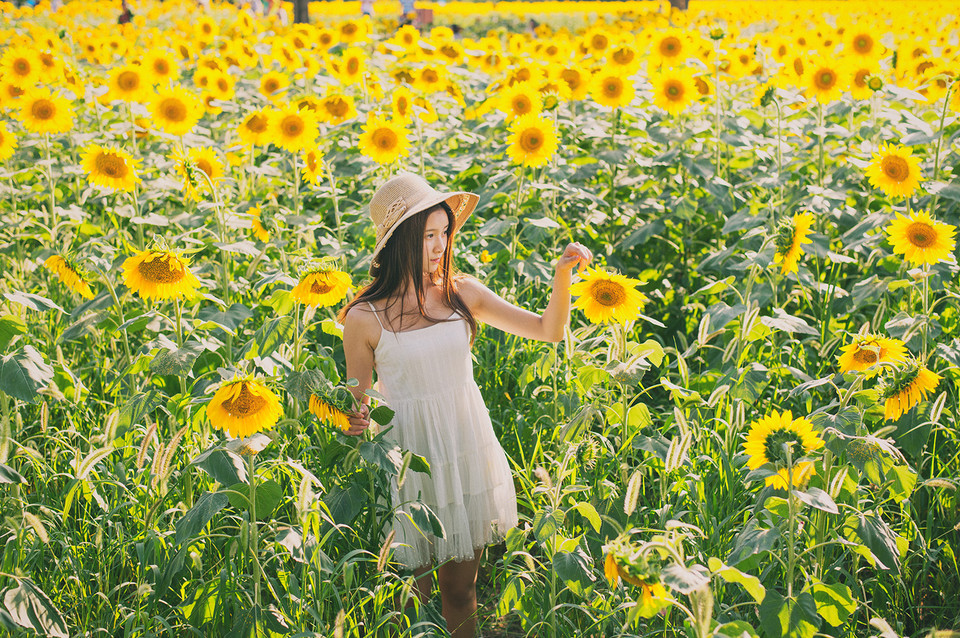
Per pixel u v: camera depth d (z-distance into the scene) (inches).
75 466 116.4
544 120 171.9
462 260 183.0
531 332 116.9
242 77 339.3
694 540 111.3
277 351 122.0
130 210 187.2
